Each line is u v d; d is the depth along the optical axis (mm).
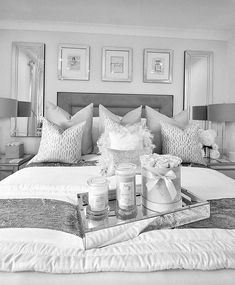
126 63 3184
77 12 2740
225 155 3242
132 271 727
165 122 2514
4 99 2537
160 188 1106
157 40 3232
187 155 2285
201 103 3316
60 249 788
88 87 3164
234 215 1074
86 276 711
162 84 3260
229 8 2604
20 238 835
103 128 2520
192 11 2680
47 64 3107
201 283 711
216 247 811
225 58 3352
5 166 2594
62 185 1478
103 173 1684
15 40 3055
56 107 2732
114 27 3107
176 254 772
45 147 2205
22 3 2537
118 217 1062
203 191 1405
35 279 699
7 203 1168
